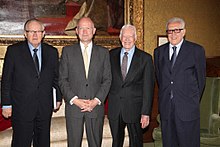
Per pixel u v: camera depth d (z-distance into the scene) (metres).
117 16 4.33
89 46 2.93
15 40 3.90
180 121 2.84
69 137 2.87
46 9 4.00
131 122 2.97
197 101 2.88
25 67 2.76
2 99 2.79
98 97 2.85
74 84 2.85
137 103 2.99
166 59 2.90
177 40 2.82
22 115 2.77
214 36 4.85
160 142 3.48
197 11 4.73
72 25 4.12
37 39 2.76
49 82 2.85
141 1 4.39
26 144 2.81
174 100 2.85
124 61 2.99
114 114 2.98
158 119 3.57
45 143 2.88
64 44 4.10
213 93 3.58
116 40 4.33
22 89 2.76
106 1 4.25
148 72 2.98
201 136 3.38
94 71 2.87
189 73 2.83
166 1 4.57
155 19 4.53
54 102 3.01
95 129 2.88
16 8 3.88
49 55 2.88
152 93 3.01
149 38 4.52
